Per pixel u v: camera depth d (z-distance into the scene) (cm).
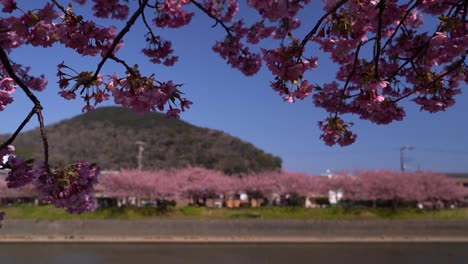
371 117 501
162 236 3338
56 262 2214
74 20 357
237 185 5003
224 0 513
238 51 524
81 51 366
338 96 529
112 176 4503
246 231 3400
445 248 2952
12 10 300
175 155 8225
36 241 3062
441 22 405
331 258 2453
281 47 369
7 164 345
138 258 2395
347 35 370
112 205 4303
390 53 534
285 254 2603
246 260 2358
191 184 4931
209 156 8075
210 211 4062
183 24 438
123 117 9825
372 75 442
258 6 288
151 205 4456
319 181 4959
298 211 4066
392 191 4391
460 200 4853
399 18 469
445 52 416
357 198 4650
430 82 507
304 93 394
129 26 334
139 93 321
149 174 4719
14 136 337
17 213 3725
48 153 346
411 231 3478
